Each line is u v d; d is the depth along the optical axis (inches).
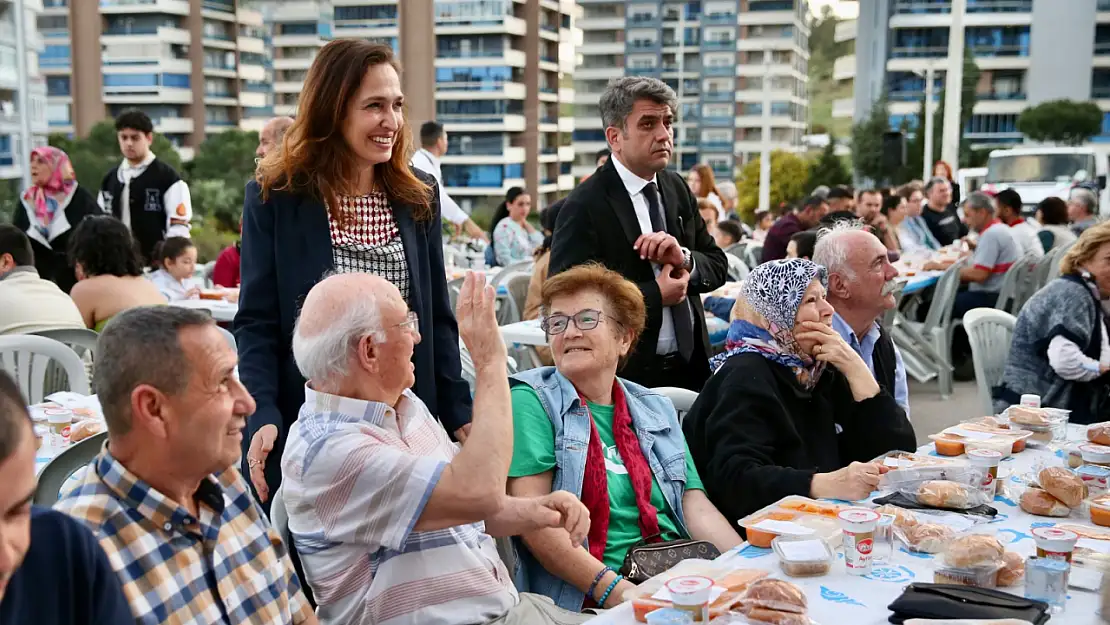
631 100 135.0
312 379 77.5
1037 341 159.5
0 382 45.3
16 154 328.8
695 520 102.4
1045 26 1359.5
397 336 76.8
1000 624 61.5
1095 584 72.7
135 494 62.3
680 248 134.0
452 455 86.1
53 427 118.0
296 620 72.9
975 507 89.7
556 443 96.6
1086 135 1187.3
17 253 163.8
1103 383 156.6
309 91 96.7
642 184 138.9
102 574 55.5
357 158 98.3
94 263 179.3
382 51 97.0
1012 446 110.9
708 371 145.0
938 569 72.3
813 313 108.7
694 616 62.7
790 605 64.4
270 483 94.6
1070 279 157.6
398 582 77.4
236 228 319.9
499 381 77.5
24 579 51.8
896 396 135.0
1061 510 89.4
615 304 100.3
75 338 159.0
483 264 335.9
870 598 70.5
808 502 89.2
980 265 292.0
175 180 258.4
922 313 337.4
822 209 288.8
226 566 66.8
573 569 89.5
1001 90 1381.6
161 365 61.1
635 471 99.1
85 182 331.3
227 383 64.2
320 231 97.6
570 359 99.0
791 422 107.4
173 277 249.9
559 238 138.5
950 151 716.0
